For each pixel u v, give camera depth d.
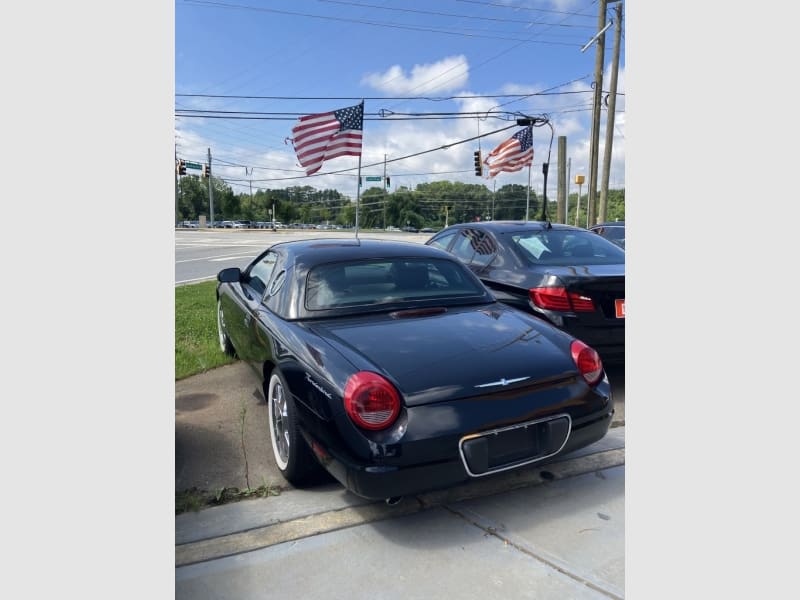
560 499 2.79
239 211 98.50
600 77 17.00
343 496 2.85
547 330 3.07
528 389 2.56
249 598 2.09
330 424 2.43
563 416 2.59
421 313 3.23
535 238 5.00
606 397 2.77
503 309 3.45
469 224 5.66
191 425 3.79
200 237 41.41
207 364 5.16
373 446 2.28
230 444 3.48
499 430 2.43
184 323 7.20
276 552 2.37
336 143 13.20
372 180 36.94
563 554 2.34
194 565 2.28
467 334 2.89
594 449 3.35
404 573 2.22
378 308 3.26
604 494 2.82
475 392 2.45
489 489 2.90
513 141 18.05
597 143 17.38
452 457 2.35
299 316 3.17
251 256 21.66
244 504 2.78
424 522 2.59
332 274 3.41
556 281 4.16
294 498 2.84
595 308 4.07
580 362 2.77
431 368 2.51
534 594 2.10
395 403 2.33
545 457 2.55
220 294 5.40
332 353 2.64
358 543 2.43
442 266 3.72
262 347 3.32
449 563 2.29
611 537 2.45
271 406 3.16
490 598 2.08
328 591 2.12
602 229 12.40
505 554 2.35
